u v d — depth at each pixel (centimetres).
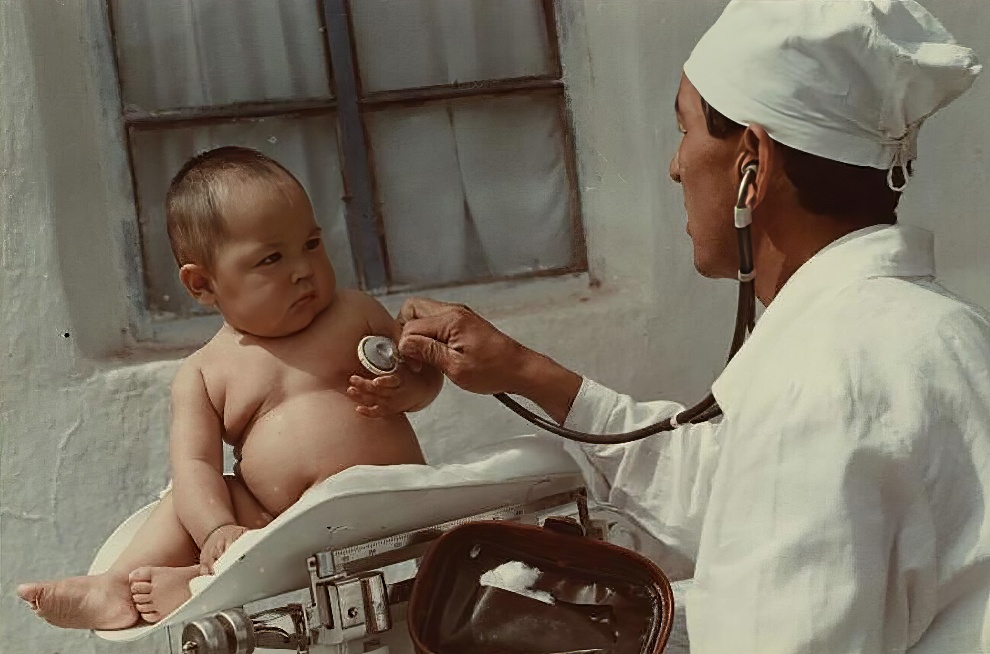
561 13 170
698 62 99
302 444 117
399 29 167
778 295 94
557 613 97
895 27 92
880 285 90
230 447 154
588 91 171
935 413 83
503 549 102
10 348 149
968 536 83
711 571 85
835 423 81
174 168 160
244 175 119
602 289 173
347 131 167
